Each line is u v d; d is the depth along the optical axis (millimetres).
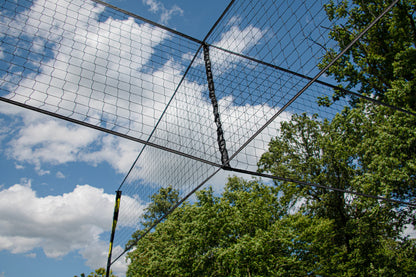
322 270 13758
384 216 14125
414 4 13766
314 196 18203
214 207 15328
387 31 15375
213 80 4547
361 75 16453
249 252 12914
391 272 13203
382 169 12922
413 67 13117
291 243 13398
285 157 18672
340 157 16328
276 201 16984
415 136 11906
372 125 14492
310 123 18406
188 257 14945
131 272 19109
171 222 18328
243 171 3475
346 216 16859
